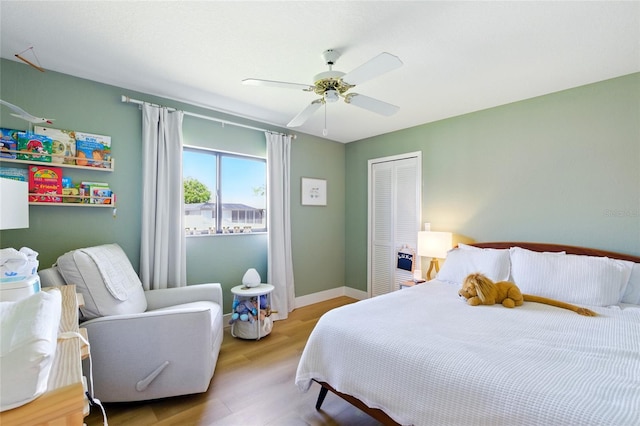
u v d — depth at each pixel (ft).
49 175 7.13
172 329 6.16
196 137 9.86
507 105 9.61
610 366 3.92
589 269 7.07
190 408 6.06
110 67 7.23
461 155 10.69
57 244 7.38
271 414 5.91
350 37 5.97
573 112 8.37
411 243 12.29
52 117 7.31
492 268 8.37
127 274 7.22
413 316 5.99
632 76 7.49
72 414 2.24
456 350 4.40
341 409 6.09
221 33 5.86
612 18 5.35
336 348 5.42
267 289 9.71
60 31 5.80
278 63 7.04
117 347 5.87
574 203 8.36
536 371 3.78
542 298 6.95
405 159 12.46
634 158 7.47
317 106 6.97
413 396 4.25
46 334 2.45
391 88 8.45
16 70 6.91
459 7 5.10
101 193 7.80
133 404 6.16
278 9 5.16
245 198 11.30
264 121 11.52
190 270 9.78
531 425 3.22
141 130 8.68
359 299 14.16
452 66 7.16
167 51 6.53
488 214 10.03
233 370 7.58
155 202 8.71
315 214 13.64
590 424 2.93
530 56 6.70
